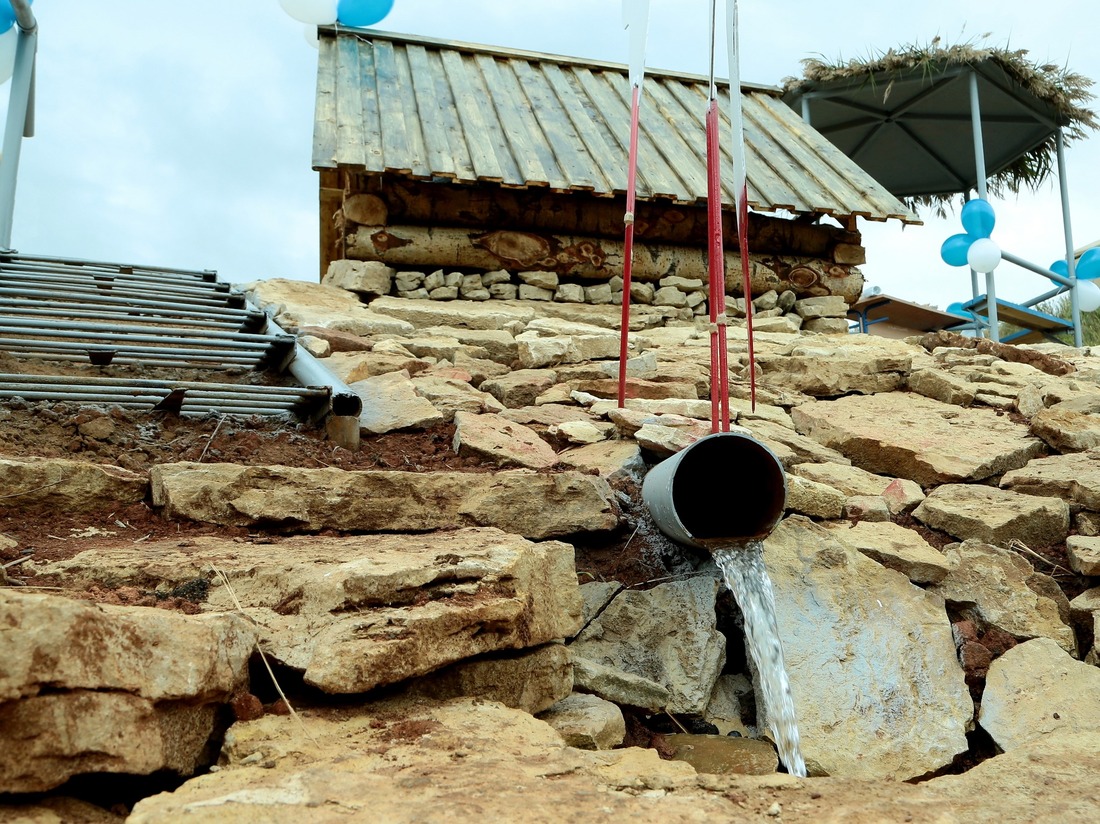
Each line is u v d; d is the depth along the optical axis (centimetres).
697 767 326
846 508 467
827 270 959
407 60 1035
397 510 375
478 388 621
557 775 218
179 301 662
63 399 450
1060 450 550
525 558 302
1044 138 1407
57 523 338
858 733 356
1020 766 257
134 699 205
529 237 879
